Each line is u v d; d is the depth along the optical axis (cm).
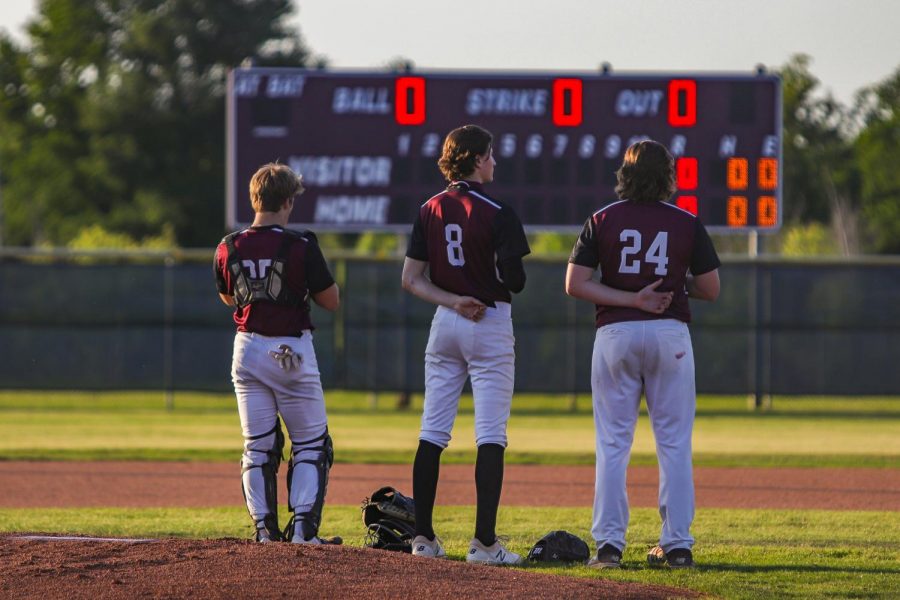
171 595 1365
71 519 2300
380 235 9538
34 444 3941
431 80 5378
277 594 1370
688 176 5319
